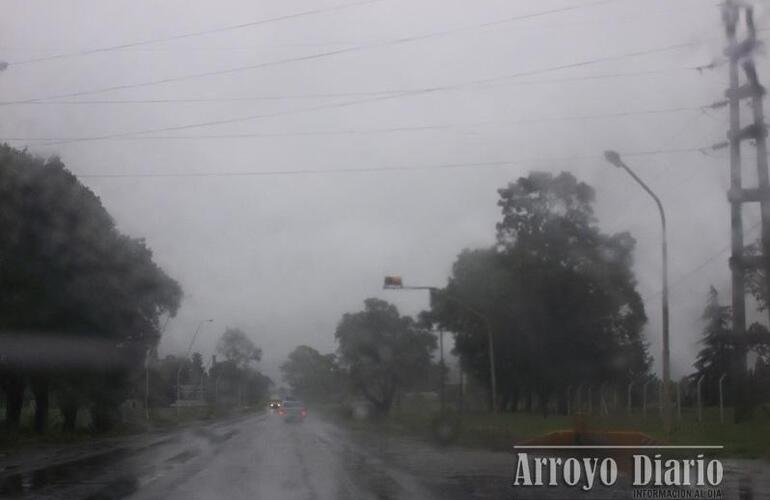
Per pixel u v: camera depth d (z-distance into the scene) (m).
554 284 62.12
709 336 54.28
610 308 62.56
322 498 19.78
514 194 65.12
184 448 39.44
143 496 20.53
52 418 62.72
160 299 54.00
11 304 40.72
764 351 50.38
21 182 40.53
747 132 40.22
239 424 73.19
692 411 51.72
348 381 94.00
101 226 46.66
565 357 62.78
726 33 39.34
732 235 41.62
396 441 43.47
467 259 66.62
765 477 22.66
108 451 38.12
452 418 45.88
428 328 75.38
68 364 45.41
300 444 41.38
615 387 61.66
